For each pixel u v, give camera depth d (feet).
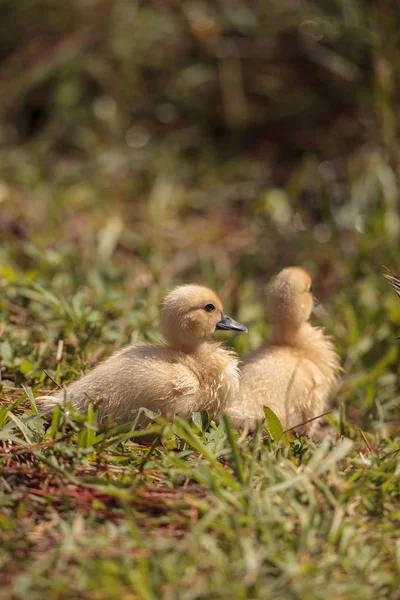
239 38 81.20
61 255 54.44
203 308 35.81
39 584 24.08
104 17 82.12
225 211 71.36
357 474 30.35
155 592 23.88
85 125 78.43
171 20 81.76
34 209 66.54
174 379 33.60
